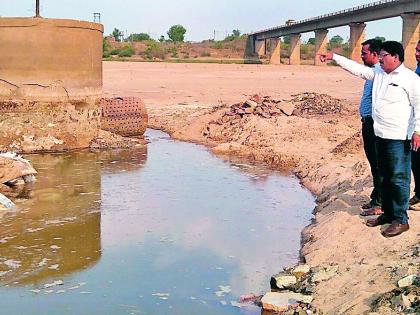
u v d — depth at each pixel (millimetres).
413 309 5211
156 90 31609
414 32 47344
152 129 20062
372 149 7684
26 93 14266
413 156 7422
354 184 10148
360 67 7191
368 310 5461
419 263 6078
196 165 13695
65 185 11336
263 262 7523
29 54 14148
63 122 14719
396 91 6523
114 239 8305
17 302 6297
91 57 15070
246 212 9789
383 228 7266
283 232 8750
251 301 6383
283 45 100250
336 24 62625
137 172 12695
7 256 7574
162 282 6863
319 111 20562
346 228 7738
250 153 15109
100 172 12578
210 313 6098
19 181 11289
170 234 8562
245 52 89000
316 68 56031
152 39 96938
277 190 11359
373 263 6477
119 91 30688
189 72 45312
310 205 10258
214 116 19125
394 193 6922
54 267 7254
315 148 14891
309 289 6371
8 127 14234
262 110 19016
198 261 7535
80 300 6363
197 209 9898
